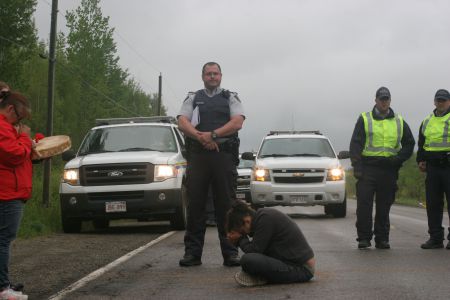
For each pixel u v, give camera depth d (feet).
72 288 22.45
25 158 19.43
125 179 43.86
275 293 20.81
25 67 178.29
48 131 69.77
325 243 35.06
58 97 178.70
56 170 90.07
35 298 21.44
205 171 27.27
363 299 19.71
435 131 33.27
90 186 43.93
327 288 21.50
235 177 27.61
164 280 23.84
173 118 51.75
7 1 124.88
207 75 27.63
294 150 60.18
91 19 179.73
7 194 19.34
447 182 32.78
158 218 47.83
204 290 21.70
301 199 56.03
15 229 19.70
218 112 27.45
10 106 19.33
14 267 28.35
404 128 33.17
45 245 37.17
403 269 25.48
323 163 56.39
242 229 22.45
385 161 32.76
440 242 32.71
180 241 37.68
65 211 44.32
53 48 70.18
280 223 22.35
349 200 116.06
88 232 47.03
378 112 33.45
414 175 122.31
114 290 22.02
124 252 33.60
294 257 22.40
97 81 180.14
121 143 47.47
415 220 53.98
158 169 44.01
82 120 181.16
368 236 32.71
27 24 127.44
